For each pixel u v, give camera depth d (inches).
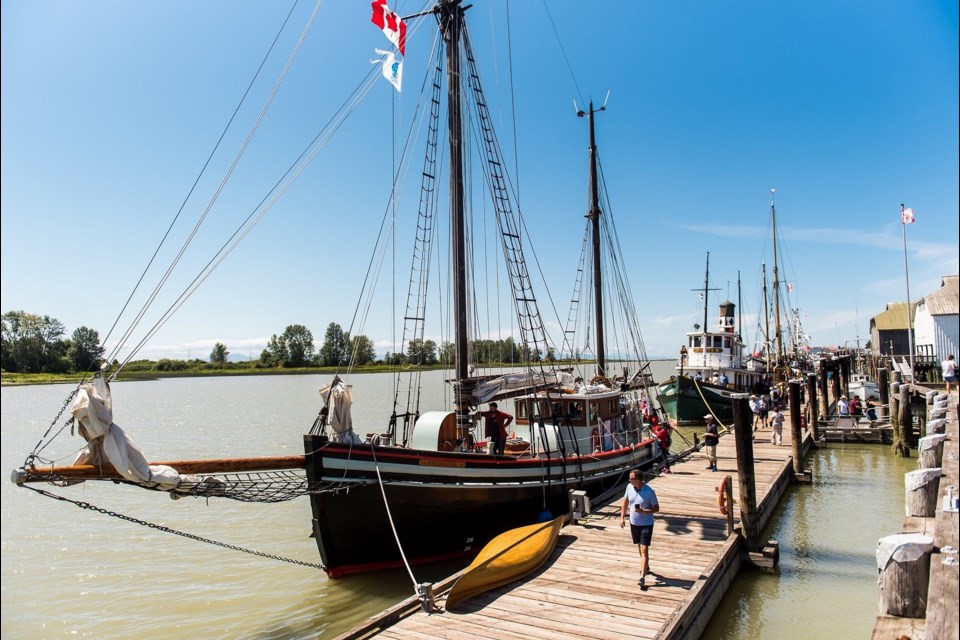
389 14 617.3
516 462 617.6
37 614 514.3
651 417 1069.8
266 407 3011.8
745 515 577.6
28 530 773.9
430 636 366.6
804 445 1214.9
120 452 358.0
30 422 2544.3
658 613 395.9
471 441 665.0
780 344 2561.5
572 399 762.8
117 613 517.7
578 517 621.9
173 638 469.4
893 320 2898.6
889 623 339.6
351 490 500.7
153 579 599.5
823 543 665.0
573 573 474.6
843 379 2486.5
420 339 796.6
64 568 630.5
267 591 562.3
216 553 683.4
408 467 529.7
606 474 758.5
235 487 435.5
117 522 815.1
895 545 354.9
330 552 514.9
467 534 582.2
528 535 525.0
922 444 726.5
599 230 1307.8
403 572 562.3
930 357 1968.5
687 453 1066.7
